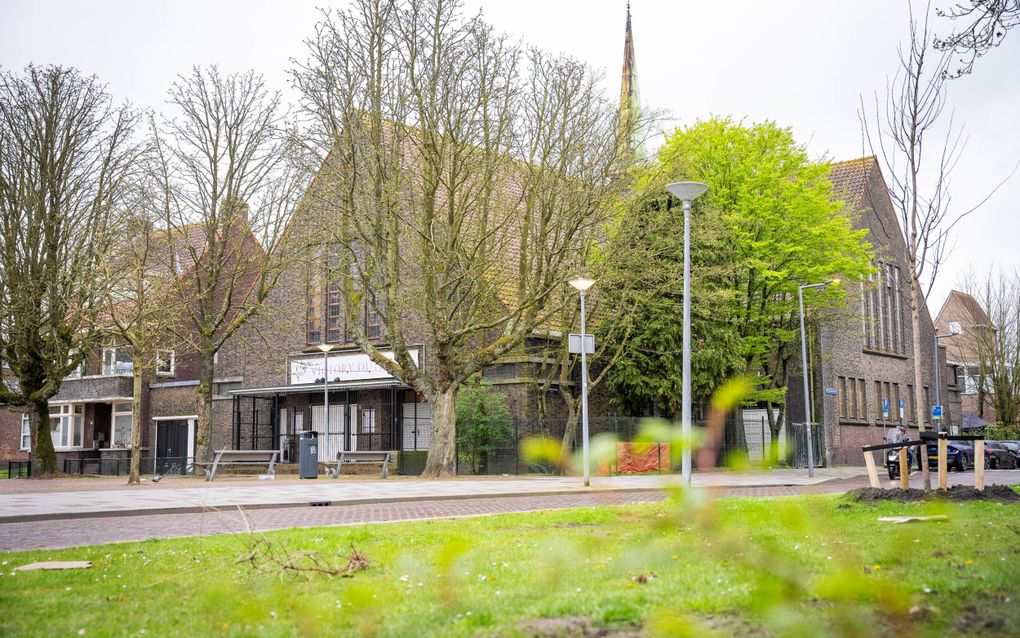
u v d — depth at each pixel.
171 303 35.62
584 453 3.81
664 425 3.96
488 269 30.94
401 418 41.00
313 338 44.41
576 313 35.75
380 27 29.09
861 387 52.38
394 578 7.61
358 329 31.78
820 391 47.22
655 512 4.26
